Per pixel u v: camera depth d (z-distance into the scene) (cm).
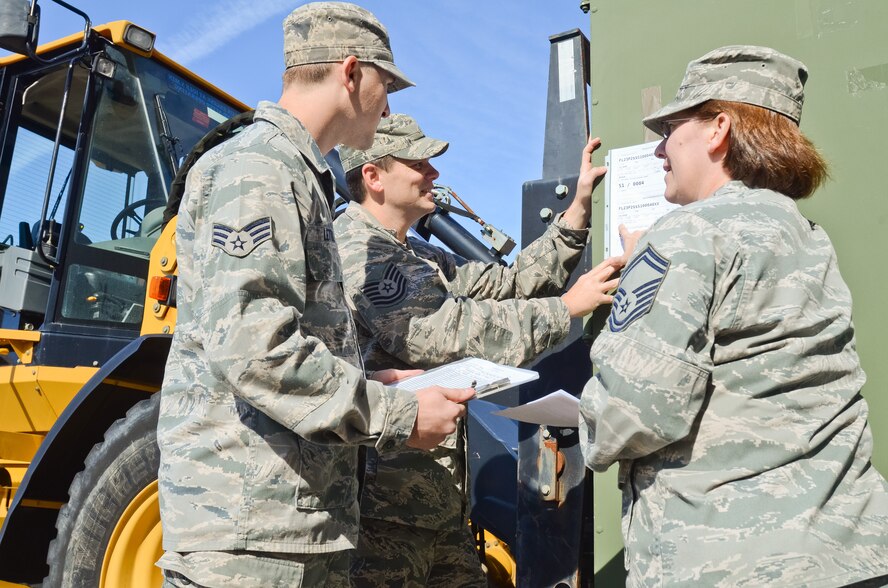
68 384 328
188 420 154
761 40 201
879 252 180
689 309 129
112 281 346
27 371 330
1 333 333
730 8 206
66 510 274
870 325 179
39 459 283
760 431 128
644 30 219
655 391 127
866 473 133
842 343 139
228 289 146
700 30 210
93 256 339
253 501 147
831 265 144
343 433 149
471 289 258
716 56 152
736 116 148
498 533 300
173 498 150
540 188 260
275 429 152
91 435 294
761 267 133
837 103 189
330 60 178
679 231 137
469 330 212
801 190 149
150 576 271
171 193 329
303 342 147
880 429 175
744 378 130
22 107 368
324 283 164
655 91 215
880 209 182
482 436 311
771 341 131
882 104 185
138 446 272
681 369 126
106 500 270
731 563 121
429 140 251
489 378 175
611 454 133
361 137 186
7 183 361
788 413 129
